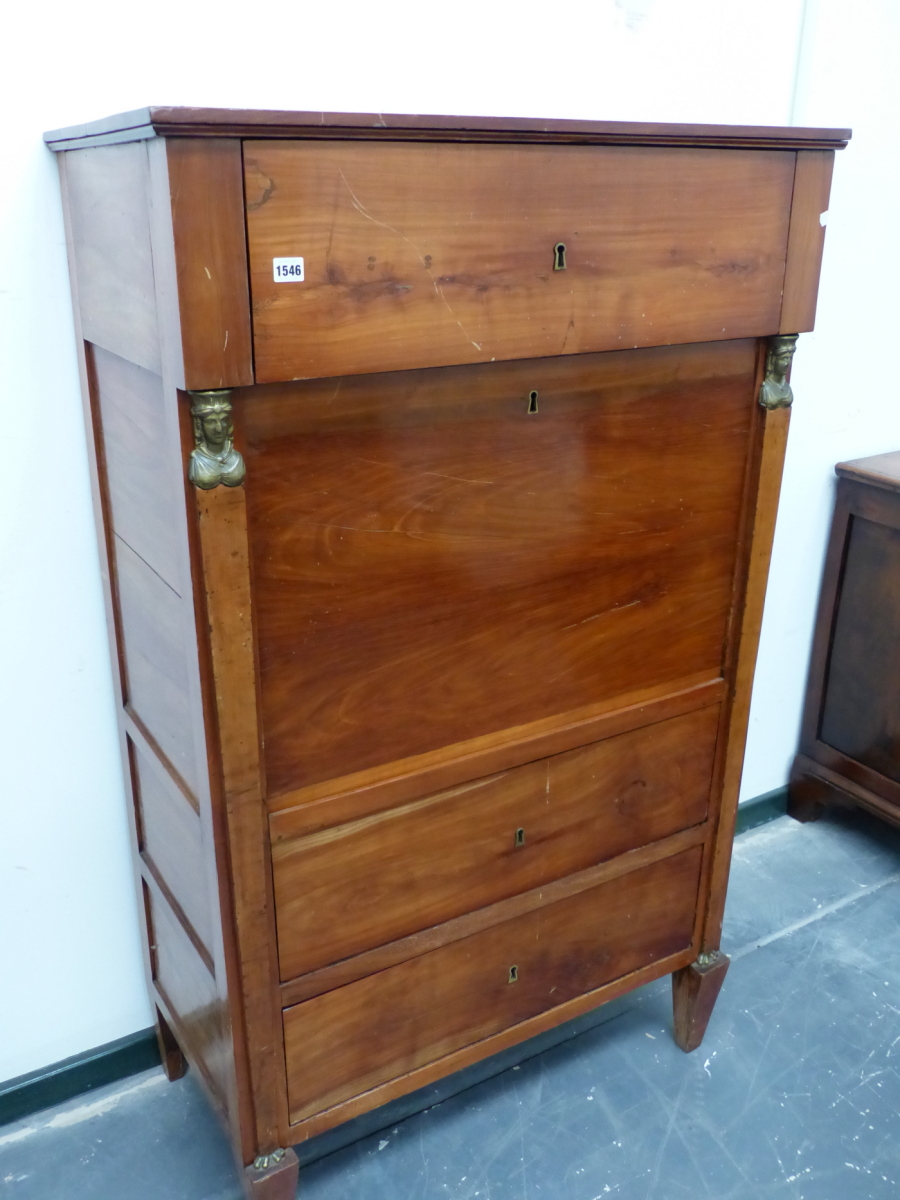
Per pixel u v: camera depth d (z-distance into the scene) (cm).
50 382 137
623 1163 156
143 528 123
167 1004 159
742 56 182
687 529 140
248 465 103
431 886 134
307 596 112
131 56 129
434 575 120
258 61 138
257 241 93
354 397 107
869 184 202
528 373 117
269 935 123
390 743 124
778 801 248
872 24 192
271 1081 130
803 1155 158
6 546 140
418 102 153
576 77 167
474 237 105
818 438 217
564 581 131
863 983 194
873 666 222
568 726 139
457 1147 159
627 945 161
